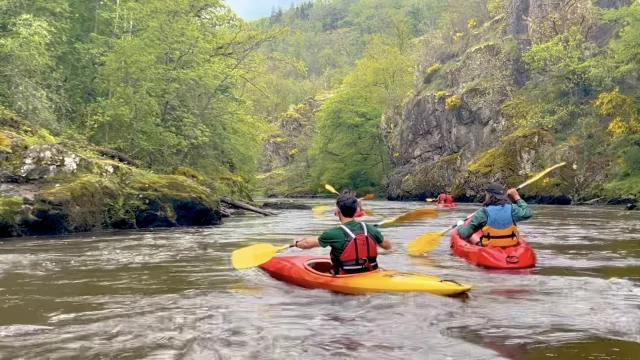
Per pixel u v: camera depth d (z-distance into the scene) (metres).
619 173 24.55
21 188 11.28
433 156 39.69
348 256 5.60
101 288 5.66
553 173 26.81
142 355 3.41
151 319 4.34
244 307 4.77
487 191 7.29
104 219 12.39
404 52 55.59
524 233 11.41
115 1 18.73
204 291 5.49
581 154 26.61
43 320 4.31
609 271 6.57
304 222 15.63
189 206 13.88
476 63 38.50
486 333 3.91
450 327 4.07
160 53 19.00
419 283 5.22
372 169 46.94
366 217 18.48
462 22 49.81
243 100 23.17
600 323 4.18
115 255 8.16
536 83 32.97
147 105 17.31
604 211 19.66
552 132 29.17
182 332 3.95
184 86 19.81
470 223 7.24
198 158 21.42
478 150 34.62
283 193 52.97
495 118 33.91
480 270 6.68
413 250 7.54
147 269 6.89
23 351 3.49
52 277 6.31
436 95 39.06
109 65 16.52
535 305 4.76
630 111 24.72
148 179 13.87
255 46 24.98
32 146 11.81
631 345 3.60
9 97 13.99
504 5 43.88
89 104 17.28
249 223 15.18
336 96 47.12
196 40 20.09
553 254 8.09
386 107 46.31
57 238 10.52
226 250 8.77
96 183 12.28
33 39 13.80
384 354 3.43
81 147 14.50
